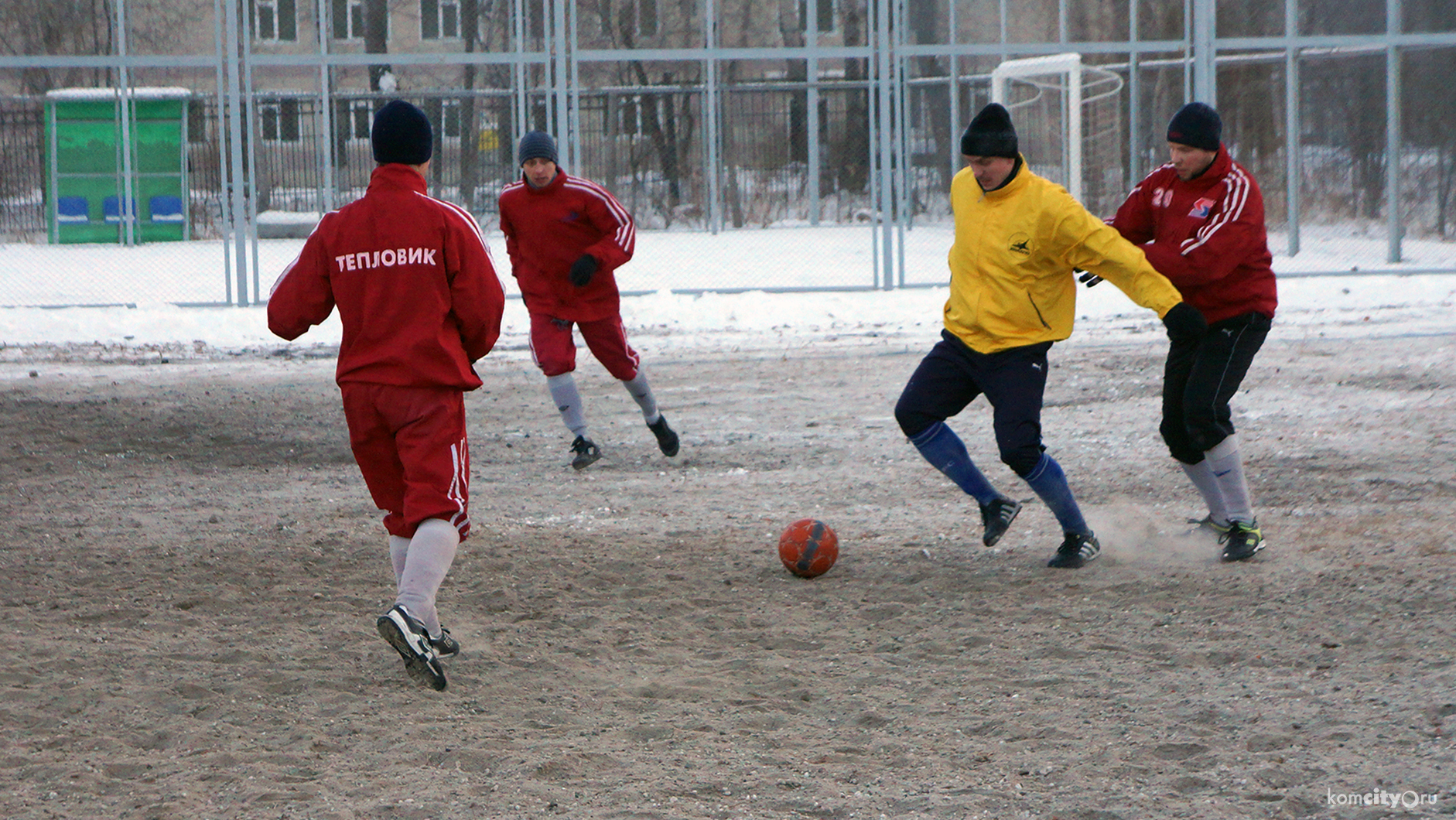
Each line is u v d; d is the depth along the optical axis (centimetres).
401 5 4862
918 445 1592
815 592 1518
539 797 962
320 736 1100
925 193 6831
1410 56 5478
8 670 1255
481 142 5903
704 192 6688
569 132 5153
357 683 1231
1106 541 1719
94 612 1454
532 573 1608
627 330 4175
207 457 2389
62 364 3531
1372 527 1722
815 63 6969
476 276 1209
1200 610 1398
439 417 1205
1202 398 1580
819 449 2383
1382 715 1073
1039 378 1540
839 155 7081
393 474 1265
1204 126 1528
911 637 1342
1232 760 991
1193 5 5119
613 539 1773
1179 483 2047
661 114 6581
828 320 4256
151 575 1609
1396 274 4900
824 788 968
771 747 1059
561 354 2173
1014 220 1491
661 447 2294
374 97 5922
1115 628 1349
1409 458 2147
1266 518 1808
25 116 6581
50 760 1050
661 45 5469
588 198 2133
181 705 1178
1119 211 1672
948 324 1593
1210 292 1584
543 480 2188
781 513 1920
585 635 1374
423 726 1118
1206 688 1159
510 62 4769
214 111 6500
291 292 1223
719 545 1738
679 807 941
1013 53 4838
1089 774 977
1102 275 1506
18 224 6644
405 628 1152
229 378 3288
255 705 1177
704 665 1277
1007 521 1591
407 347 1189
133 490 2116
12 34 4669
